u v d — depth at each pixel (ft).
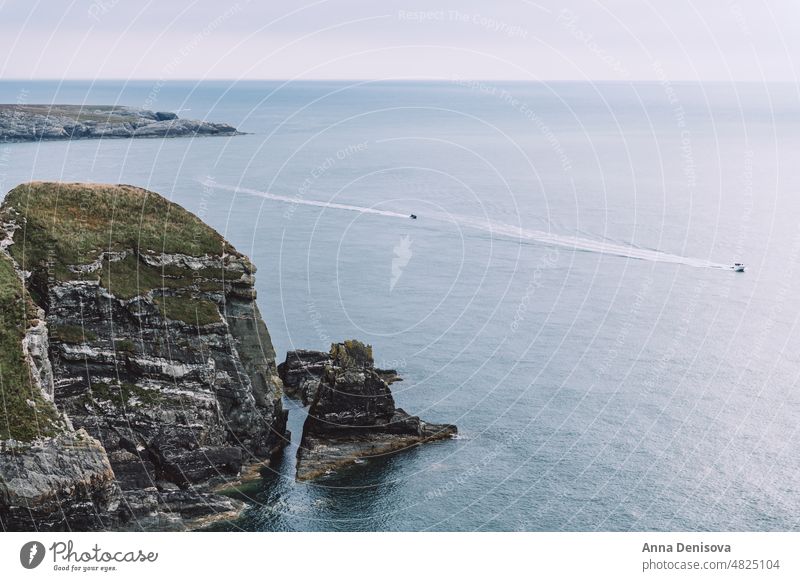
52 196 243.60
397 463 237.04
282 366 290.35
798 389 296.10
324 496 219.61
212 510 210.18
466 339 341.82
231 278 246.06
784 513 214.48
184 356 231.91
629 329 361.10
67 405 219.61
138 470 215.72
